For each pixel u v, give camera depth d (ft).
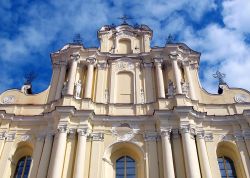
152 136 107.55
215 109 117.39
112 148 107.34
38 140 108.37
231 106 117.91
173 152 103.04
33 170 100.94
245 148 106.63
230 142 108.88
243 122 111.65
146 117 111.45
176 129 107.14
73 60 127.13
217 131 111.24
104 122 111.24
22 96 123.03
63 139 102.94
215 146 107.55
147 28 145.89
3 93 123.65
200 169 100.68
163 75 127.75
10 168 106.32
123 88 124.26
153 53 131.03
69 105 110.63
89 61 128.06
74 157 102.27
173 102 114.93
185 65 129.39
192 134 106.73
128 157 109.70
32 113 116.47
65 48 134.51
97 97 119.44
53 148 102.94
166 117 108.58
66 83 122.31
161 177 98.32
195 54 133.59
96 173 99.25
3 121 112.78
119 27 146.61
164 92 119.34
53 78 127.54
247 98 121.29
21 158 112.57
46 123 112.57
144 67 128.98
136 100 118.83
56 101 116.47
